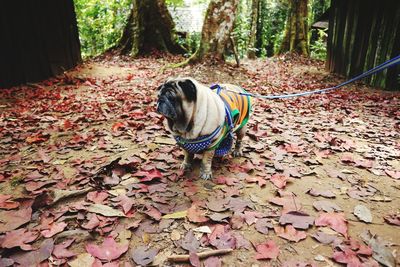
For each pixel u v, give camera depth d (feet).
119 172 12.12
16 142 15.61
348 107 24.39
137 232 9.02
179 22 79.41
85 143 15.30
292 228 9.16
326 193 11.14
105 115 19.69
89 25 59.82
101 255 7.97
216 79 32.71
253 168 12.94
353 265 7.77
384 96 28.04
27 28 29.60
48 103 22.67
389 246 8.61
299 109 23.59
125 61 49.88
